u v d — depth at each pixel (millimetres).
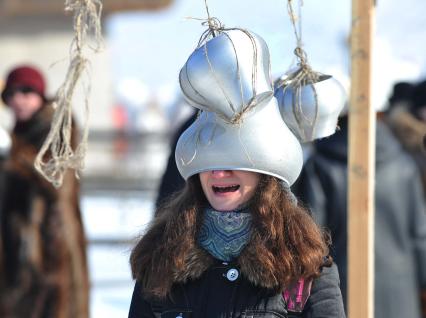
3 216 12156
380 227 11055
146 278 5965
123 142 43594
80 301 12234
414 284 11133
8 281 12203
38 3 41312
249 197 5805
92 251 22594
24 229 12094
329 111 6719
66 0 6008
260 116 5727
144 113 47406
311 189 10719
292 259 5672
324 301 5754
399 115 14500
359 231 6605
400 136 14203
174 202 6066
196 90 5668
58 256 12117
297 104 6707
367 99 6645
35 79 12172
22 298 12188
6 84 12180
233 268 5801
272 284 5652
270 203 5723
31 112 12188
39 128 12133
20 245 12141
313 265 5691
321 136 6805
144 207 31750
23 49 43875
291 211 5785
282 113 6762
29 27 43719
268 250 5684
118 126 46688
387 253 11031
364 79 6648
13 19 43531
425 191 13641
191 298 5832
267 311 5703
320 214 10633
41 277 12102
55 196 12055
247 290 5754
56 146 5992
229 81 5570
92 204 32812
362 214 6609
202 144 5738
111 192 36656
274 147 5688
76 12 5977
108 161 42500
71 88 5949
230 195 5777
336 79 6859
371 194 6617
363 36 6652
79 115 25891
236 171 5750
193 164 5789
